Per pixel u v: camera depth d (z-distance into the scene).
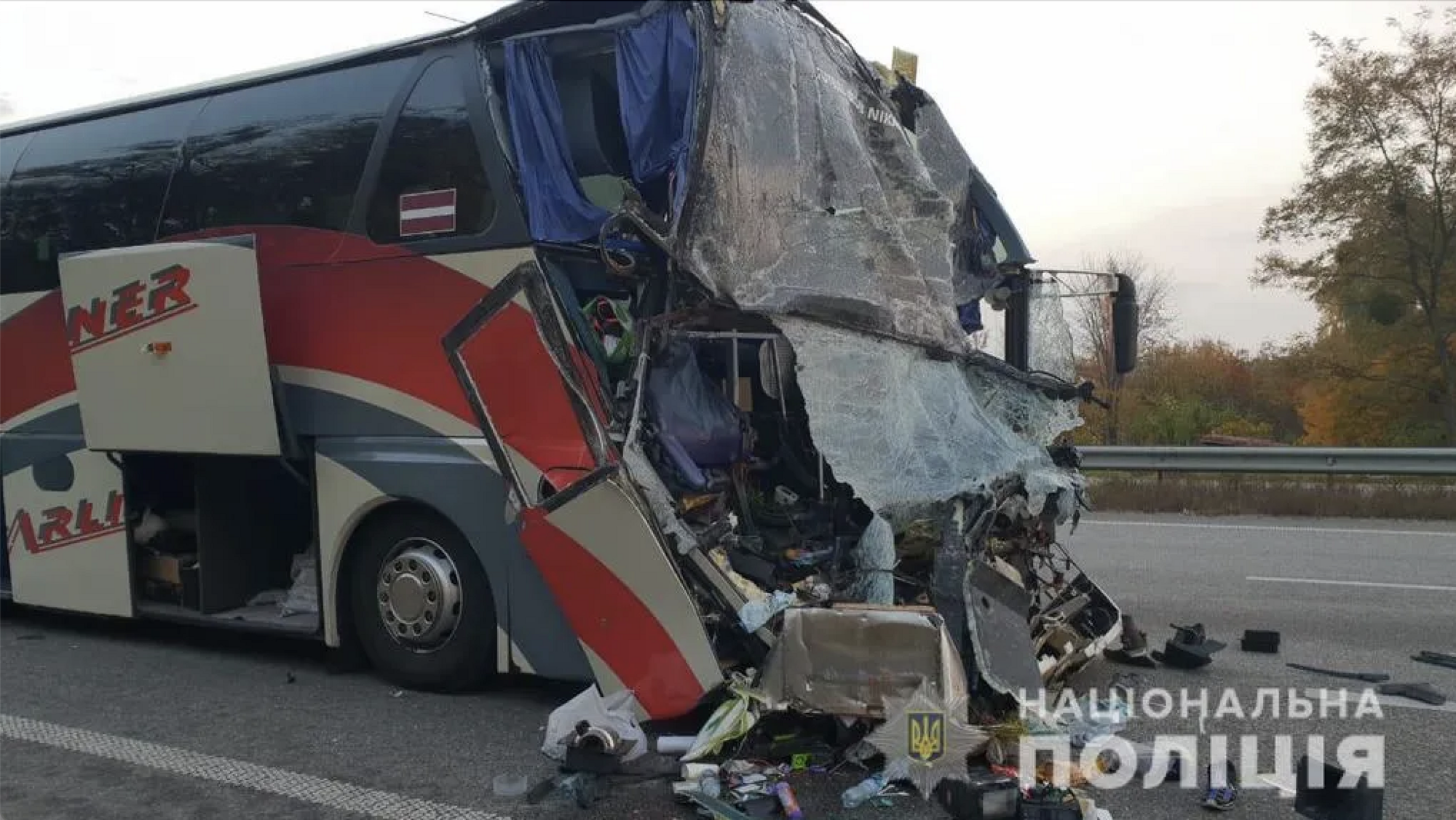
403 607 5.51
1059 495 6.18
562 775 4.34
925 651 4.11
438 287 5.19
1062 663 5.32
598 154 5.30
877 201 6.02
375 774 4.46
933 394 5.92
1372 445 22.56
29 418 6.93
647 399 4.72
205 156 6.11
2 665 6.38
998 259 7.60
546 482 4.71
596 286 5.11
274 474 6.63
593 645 4.67
